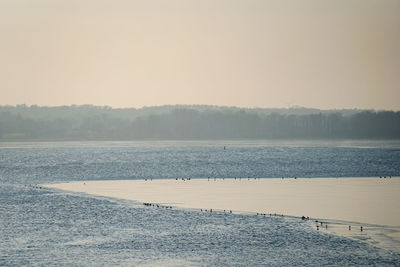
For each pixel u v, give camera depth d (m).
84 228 141.62
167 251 120.62
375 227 139.50
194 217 153.75
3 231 138.75
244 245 124.44
